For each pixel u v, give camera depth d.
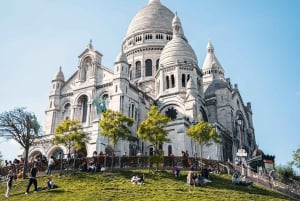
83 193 33.69
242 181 42.09
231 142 81.31
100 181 39.22
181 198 32.56
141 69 95.50
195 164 47.59
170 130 68.94
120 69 69.94
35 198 32.53
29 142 51.84
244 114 98.38
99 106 63.00
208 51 114.31
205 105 86.62
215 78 103.50
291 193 43.19
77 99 72.94
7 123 47.75
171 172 44.44
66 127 46.81
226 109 86.25
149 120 47.53
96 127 57.03
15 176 43.31
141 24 102.25
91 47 76.44
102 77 72.75
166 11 106.38
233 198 34.16
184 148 66.06
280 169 60.91
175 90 79.38
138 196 32.84
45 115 75.31
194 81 81.38
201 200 32.06
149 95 83.94
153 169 45.84
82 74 75.12
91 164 44.62
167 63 82.88
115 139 47.09
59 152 59.66
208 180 40.72
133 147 66.50
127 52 99.69
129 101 69.81
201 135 51.97
